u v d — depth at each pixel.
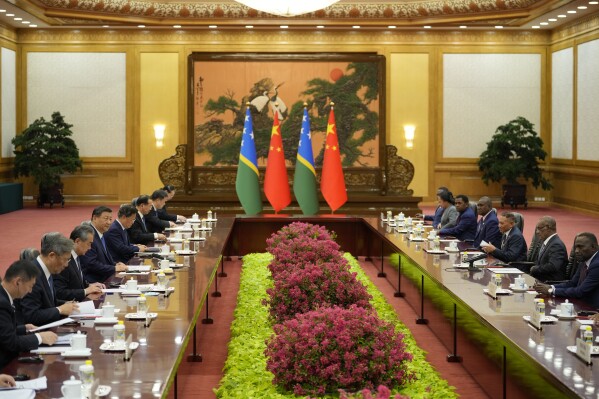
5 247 13.62
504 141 20.23
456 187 21.59
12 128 21.08
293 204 19.14
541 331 4.98
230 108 19.52
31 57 21.36
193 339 6.94
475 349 6.32
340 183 14.52
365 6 19.47
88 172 21.55
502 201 20.80
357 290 7.30
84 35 21.30
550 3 17.31
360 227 13.35
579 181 19.77
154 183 21.48
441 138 21.52
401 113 21.45
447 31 21.28
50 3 18.25
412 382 5.49
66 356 4.25
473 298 6.08
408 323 8.48
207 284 6.48
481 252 8.73
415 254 8.59
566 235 15.27
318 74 19.64
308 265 7.64
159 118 21.41
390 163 18.30
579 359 4.33
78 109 21.44
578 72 19.50
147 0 19.28
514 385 5.16
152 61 21.33
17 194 20.06
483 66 21.45
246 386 5.63
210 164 19.39
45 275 5.66
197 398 5.88
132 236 9.89
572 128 19.94
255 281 10.29
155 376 3.89
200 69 19.45
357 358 5.11
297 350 5.20
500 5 18.31
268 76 19.64
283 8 14.50
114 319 5.08
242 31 21.17
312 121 19.66
